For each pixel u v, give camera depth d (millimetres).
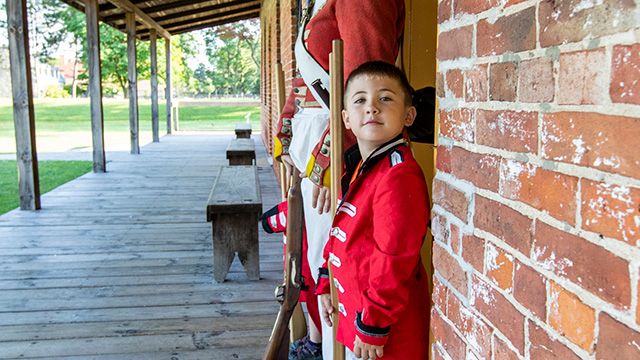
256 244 3691
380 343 1412
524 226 993
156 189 7355
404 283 1389
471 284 1200
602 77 791
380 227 1388
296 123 2012
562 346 897
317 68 1790
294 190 2020
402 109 1467
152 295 3461
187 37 48438
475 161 1165
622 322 769
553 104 903
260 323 3051
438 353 1393
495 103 1076
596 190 810
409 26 2232
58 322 3061
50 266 4035
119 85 44156
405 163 1423
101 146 8828
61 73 58250
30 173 5922
